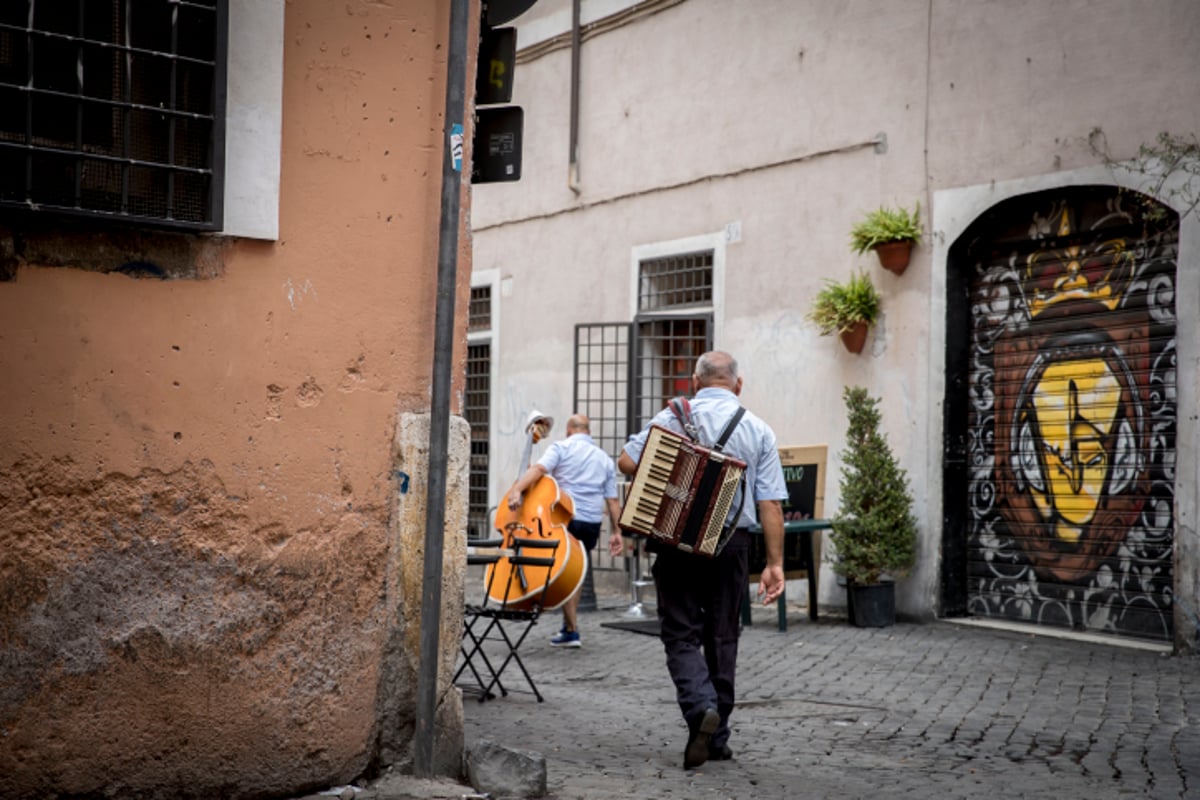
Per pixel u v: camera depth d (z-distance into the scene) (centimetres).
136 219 431
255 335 464
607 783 551
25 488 414
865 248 1136
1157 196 950
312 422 479
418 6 510
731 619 619
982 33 1079
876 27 1170
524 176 1608
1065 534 1042
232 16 456
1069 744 659
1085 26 1003
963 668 893
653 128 1417
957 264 1114
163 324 443
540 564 776
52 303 421
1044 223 1056
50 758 419
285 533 471
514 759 514
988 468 1104
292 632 472
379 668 498
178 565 445
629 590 1425
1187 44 940
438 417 496
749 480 623
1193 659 911
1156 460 973
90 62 430
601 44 1491
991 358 1104
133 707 435
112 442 432
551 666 917
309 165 479
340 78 487
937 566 1108
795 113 1248
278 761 468
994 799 543
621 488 1440
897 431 1140
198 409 451
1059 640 1003
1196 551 923
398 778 499
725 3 1331
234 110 456
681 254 1376
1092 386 1023
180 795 447
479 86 542
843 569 1094
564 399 1530
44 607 418
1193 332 929
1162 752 639
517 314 1614
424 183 511
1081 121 1004
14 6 415
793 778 577
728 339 1321
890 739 672
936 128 1114
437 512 496
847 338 1170
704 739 585
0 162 413
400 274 504
